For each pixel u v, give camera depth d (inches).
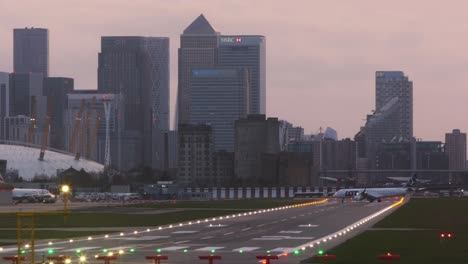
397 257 6594.5
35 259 7839.6
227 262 7598.4
